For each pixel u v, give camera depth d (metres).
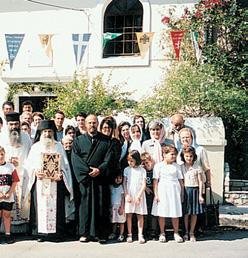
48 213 7.46
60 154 7.57
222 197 10.02
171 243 7.48
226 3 11.76
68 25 13.29
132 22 13.07
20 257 6.74
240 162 11.70
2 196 7.43
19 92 13.66
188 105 10.50
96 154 7.50
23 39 12.61
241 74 11.49
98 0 13.09
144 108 10.74
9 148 7.79
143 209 7.60
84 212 7.49
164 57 12.55
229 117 10.81
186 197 7.68
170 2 12.62
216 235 8.06
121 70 12.88
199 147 8.00
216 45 11.66
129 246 7.30
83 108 11.66
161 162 7.72
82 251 7.02
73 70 13.23
